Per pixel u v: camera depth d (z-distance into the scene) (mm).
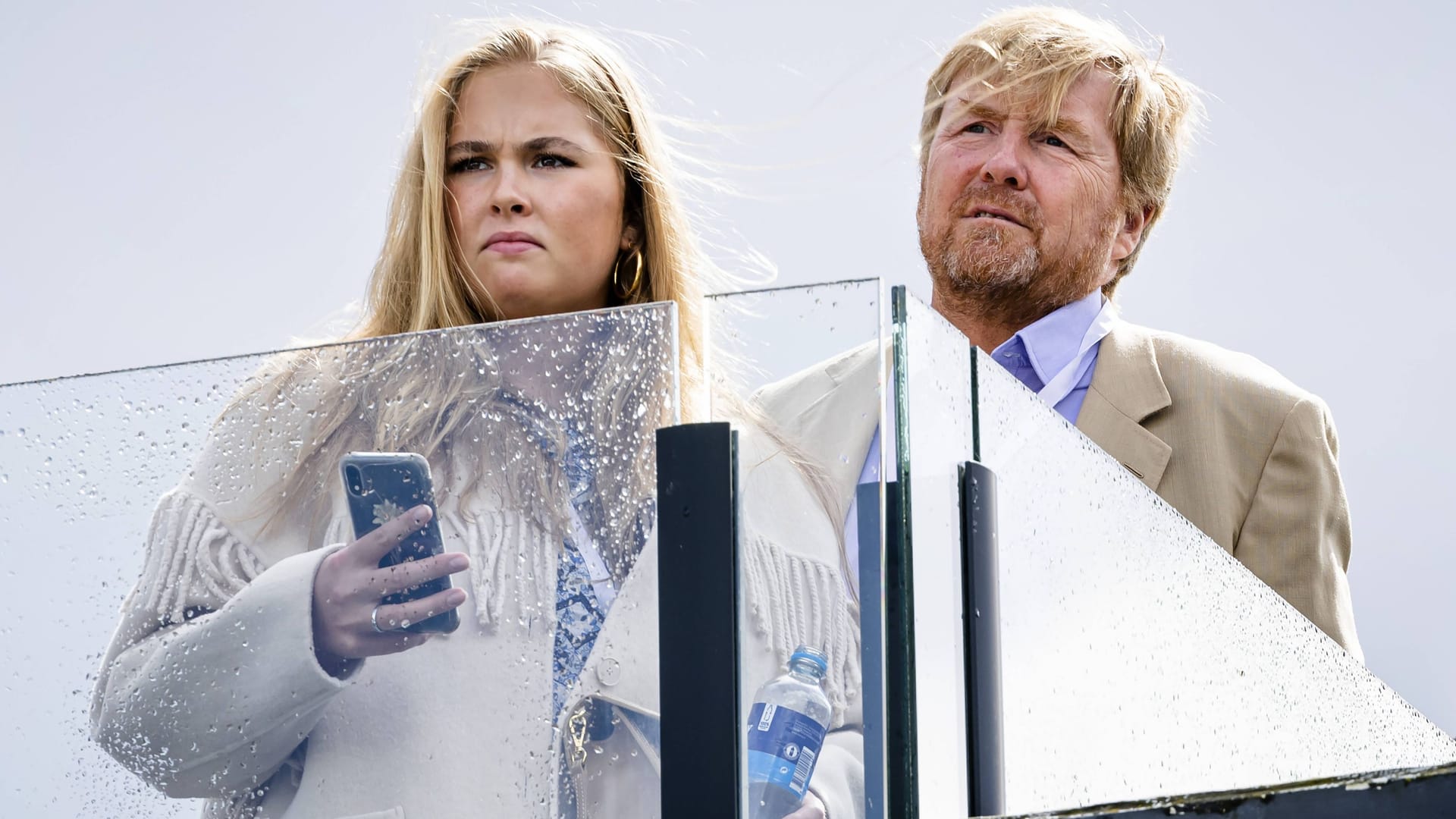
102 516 3643
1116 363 7883
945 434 3051
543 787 3186
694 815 2949
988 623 3051
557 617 3227
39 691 3631
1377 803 2064
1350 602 7523
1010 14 8422
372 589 3391
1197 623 3953
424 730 3297
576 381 3266
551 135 5527
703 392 3125
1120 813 2223
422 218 5621
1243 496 7570
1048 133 7922
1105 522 3627
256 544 3508
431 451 3379
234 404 3562
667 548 3051
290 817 3391
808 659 2951
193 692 3494
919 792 2832
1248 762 4062
